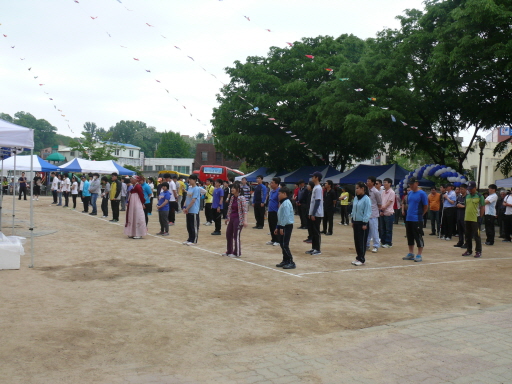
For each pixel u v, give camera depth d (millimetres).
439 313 6273
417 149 27047
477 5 17562
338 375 4094
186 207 12359
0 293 6691
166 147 95250
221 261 9898
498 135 37844
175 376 4047
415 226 10547
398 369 4230
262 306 6449
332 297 7047
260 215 17578
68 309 6000
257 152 31500
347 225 20328
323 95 26172
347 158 34469
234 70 31922
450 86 21062
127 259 9781
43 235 13148
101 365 4266
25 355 4430
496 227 21641
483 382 3959
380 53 24203
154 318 5746
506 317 5992
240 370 4199
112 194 18109
